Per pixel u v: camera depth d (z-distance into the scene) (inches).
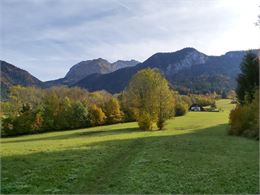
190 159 1202.0
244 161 1145.4
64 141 2330.2
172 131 3307.1
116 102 5142.7
